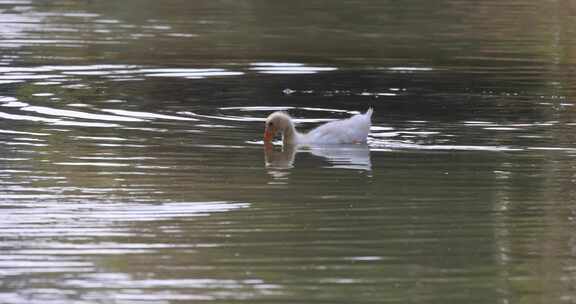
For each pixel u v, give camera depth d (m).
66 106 22.45
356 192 16.19
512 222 14.74
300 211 15.19
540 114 22.28
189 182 16.66
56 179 16.73
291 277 12.71
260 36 32.88
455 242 14.00
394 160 18.25
